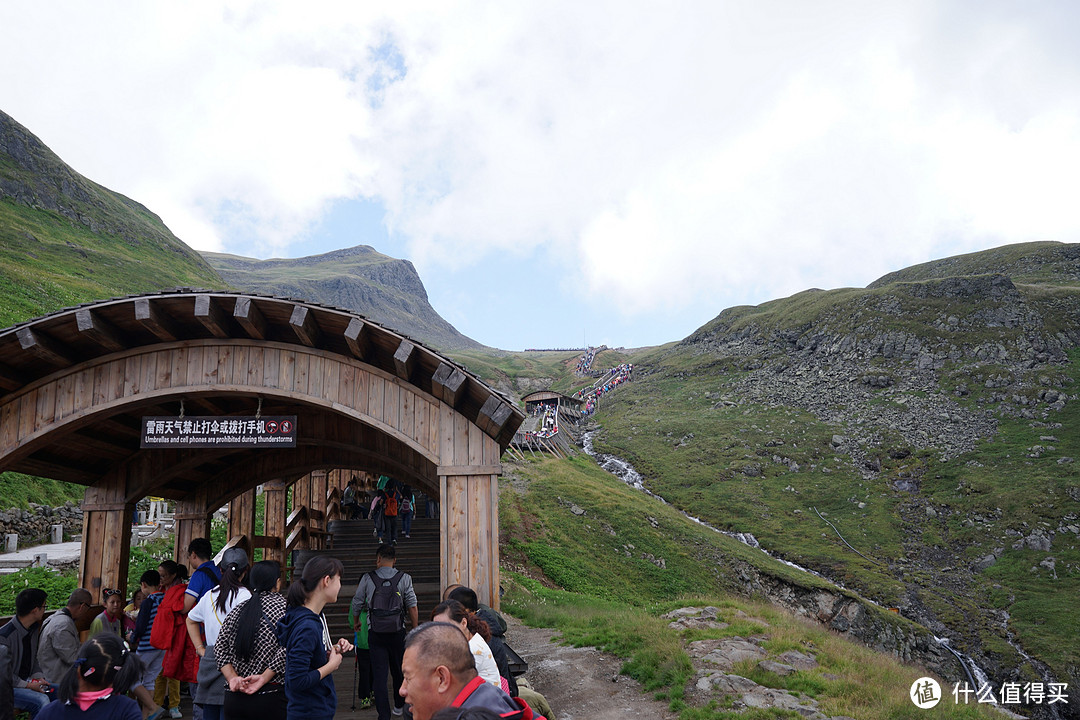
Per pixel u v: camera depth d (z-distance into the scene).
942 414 69.31
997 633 37.53
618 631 12.37
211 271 110.50
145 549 19.80
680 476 63.66
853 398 78.50
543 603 20.64
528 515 41.34
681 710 8.43
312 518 18.75
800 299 116.94
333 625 12.42
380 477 18.42
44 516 22.19
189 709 7.93
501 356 173.38
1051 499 49.88
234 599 5.07
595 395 103.94
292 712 3.96
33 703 5.80
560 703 9.42
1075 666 33.69
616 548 40.28
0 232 71.94
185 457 10.81
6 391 8.95
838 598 39.28
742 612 12.16
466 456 8.86
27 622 6.02
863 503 56.03
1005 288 86.31
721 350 109.56
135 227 102.62
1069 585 41.09
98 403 8.97
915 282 97.50
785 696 8.33
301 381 9.06
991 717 8.35
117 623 7.66
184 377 9.08
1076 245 111.44
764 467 64.81
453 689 2.36
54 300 50.41
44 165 94.81
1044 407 65.56
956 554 47.22
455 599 4.59
